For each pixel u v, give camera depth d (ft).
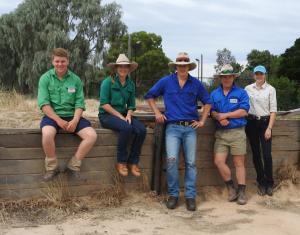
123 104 20.31
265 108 21.68
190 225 17.74
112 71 20.38
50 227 16.87
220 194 22.11
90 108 38.24
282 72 200.34
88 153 19.81
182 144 20.30
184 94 19.86
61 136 19.22
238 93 20.90
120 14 132.36
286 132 24.32
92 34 130.31
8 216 17.65
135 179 20.84
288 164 24.38
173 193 19.88
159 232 16.80
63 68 18.66
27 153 18.76
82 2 131.44
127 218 18.20
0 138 18.39
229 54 162.30
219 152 21.24
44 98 18.48
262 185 22.45
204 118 20.36
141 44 174.40
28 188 18.83
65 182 19.38
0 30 129.39
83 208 18.81
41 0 129.80
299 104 96.68
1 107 28.89
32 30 127.85
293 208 20.63
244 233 16.99
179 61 19.61
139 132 19.90
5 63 131.34
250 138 22.22
